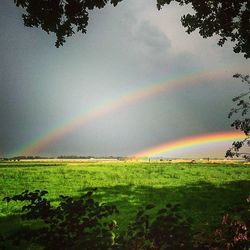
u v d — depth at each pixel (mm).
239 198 30000
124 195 32656
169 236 6805
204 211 23219
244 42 14688
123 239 6996
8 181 42875
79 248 6926
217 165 68250
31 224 19500
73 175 49188
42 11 11539
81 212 7512
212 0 13547
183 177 48500
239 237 6602
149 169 58500
